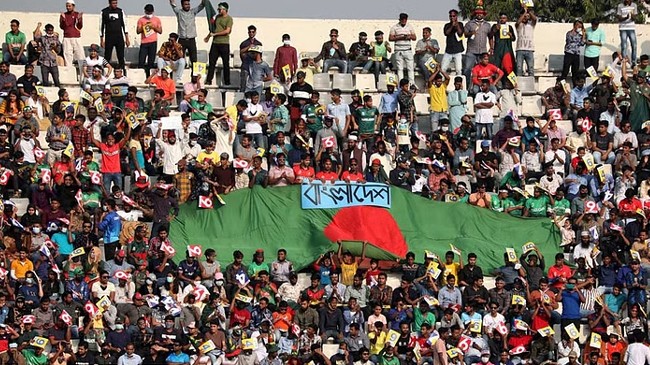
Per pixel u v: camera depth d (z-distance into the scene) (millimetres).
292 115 80500
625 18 89688
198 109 80250
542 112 85375
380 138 78875
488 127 82000
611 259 73438
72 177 73500
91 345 67312
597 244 74500
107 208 72062
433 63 83375
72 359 66250
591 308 71750
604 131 81125
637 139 81312
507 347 69750
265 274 70625
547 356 69750
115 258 70250
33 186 73062
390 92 81875
